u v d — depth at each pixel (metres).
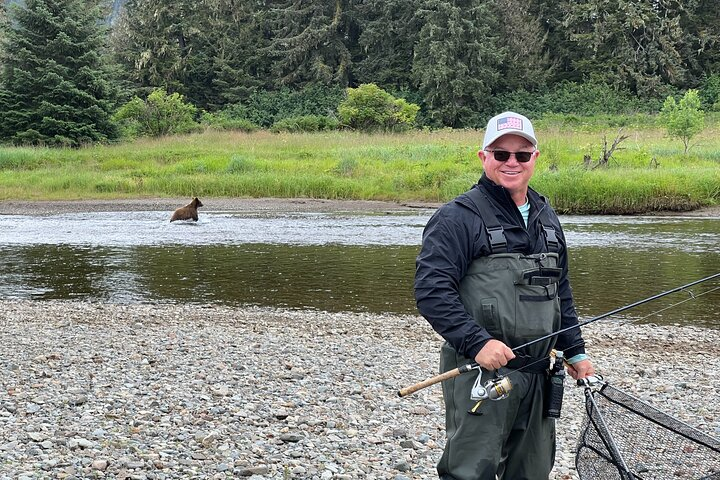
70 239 19.45
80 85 45.09
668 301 11.68
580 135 42.06
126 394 6.84
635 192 24.56
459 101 60.47
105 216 24.69
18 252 17.34
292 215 24.62
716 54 65.00
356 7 65.69
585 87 61.62
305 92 62.47
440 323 3.51
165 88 63.88
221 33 66.38
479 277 3.56
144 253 17.08
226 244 18.33
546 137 39.19
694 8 65.31
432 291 3.52
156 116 46.59
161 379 7.41
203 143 41.22
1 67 47.22
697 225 21.28
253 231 20.66
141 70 64.88
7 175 33.50
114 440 5.59
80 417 6.16
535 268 3.55
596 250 16.66
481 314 3.54
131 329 10.00
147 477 4.90
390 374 7.78
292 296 12.38
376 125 48.44
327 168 32.72
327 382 7.40
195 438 5.68
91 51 45.06
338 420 6.18
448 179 28.84
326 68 63.69
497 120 3.64
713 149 33.72
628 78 63.38
